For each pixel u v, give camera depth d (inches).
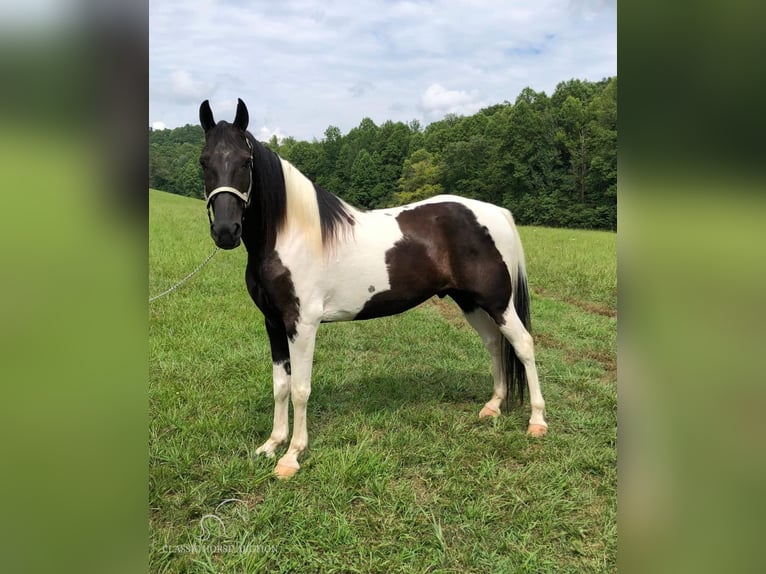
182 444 110.7
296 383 104.7
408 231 113.2
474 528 86.3
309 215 102.5
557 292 310.0
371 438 115.5
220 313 228.5
